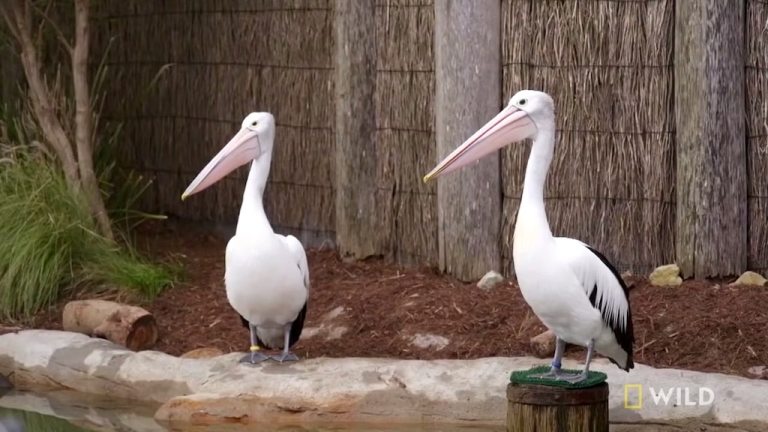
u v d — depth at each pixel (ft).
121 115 40.73
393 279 31.58
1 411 26.48
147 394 26.63
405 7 32.07
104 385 27.20
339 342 28.32
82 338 28.50
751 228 30.01
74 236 32.27
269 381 25.55
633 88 29.94
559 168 30.42
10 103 39.22
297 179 35.50
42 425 25.43
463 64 30.58
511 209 30.96
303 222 35.53
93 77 41.14
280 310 25.67
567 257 21.75
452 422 24.52
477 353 27.07
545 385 20.88
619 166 30.19
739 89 29.43
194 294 32.01
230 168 25.98
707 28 28.94
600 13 29.91
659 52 29.68
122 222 37.91
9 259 31.55
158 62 39.40
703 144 29.19
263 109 36.19
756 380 24.02
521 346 27.07
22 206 32.22
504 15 30.55
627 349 22.91
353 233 33.42
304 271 25.82
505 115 22.62
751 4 29.53
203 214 38.65
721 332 26.61
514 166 30.81
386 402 24.85
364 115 33.04
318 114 34.71
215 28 37.42
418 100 32.07
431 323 28.43
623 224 30.30
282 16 35.29
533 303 22.12
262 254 24.89
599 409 20.97
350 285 31.50
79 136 33.88
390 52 32.45
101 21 40.98
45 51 40.29
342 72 33.06
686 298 28.43
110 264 32.35
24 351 28.50
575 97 30.19
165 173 39.70
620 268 30.48
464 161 22.85
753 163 29.89
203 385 26.04
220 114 37.63
